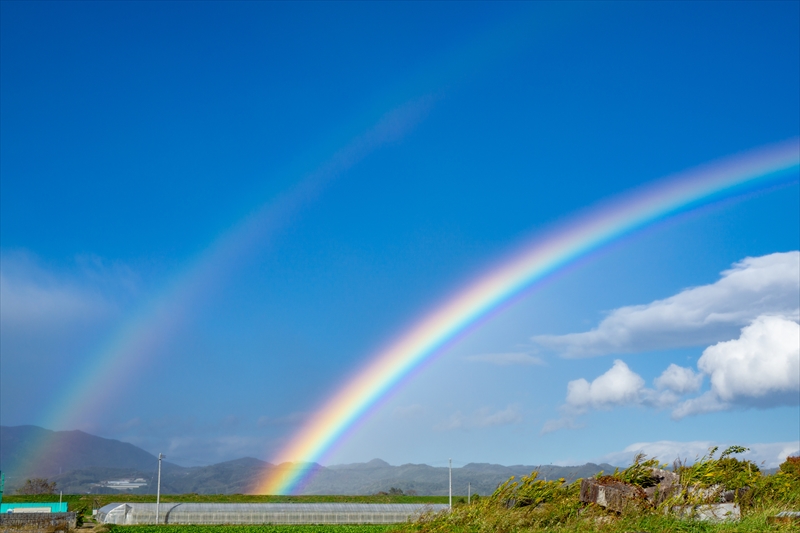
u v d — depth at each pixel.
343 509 89.25
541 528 23.27
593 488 24.48
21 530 59.00
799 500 24.88
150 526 73.81
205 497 122.31
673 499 23.67
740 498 24.67
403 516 89.88
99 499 120.19
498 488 26.12
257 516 85.38
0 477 87.56
